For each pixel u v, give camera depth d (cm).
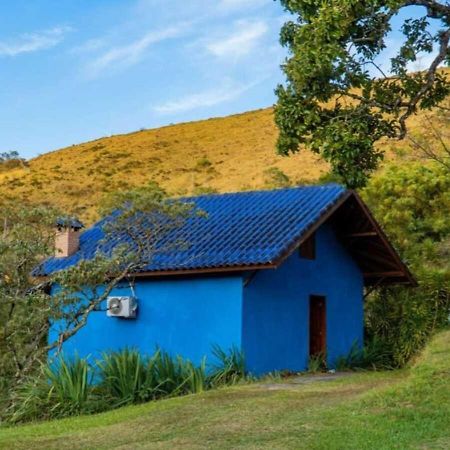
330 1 1235
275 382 1689
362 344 2281
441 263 2756
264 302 1914
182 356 1898
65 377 1603
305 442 1027
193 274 1909
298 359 2005
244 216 2048
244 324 1838
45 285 1952
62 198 6419
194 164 7594
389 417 1127
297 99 1289
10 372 1728
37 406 1570
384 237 2177
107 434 1198
